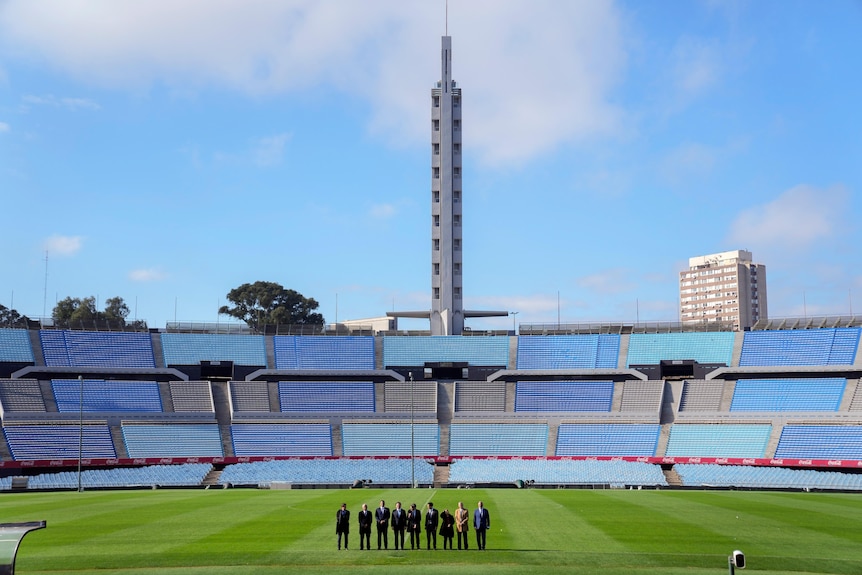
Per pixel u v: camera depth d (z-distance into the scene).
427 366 152.75
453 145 163.25
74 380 136.88
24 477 101.38
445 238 161.12
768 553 48.97
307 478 116.25
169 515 67.94
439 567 44.00
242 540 53.75
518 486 104.69
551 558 46.69
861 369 133.62
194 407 138.50
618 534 56.09
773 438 125.19
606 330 159.88
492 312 163.25
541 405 142.50
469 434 136.88
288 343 156.75
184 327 159.12
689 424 132.88
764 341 145.00
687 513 68.56
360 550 49.47
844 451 118.31
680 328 157.12
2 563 34.00
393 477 118.50
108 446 124.62
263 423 137.50
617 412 138.50
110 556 48.19
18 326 168.50
